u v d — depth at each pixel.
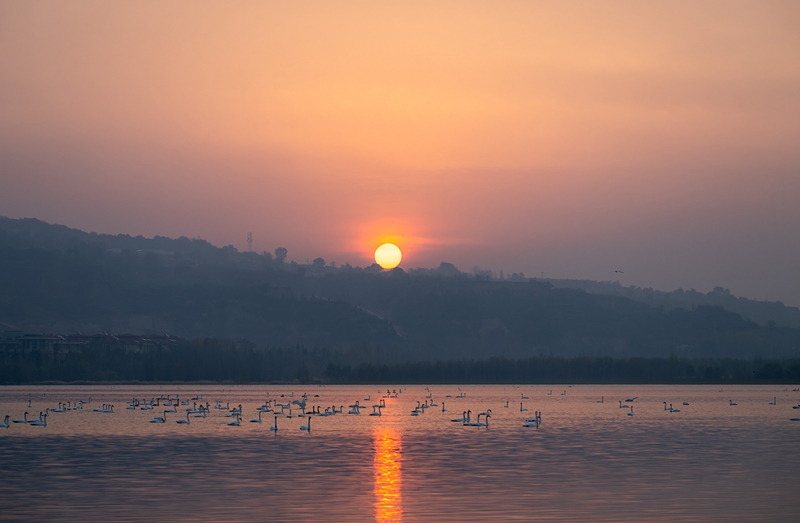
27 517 63.84
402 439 118.12
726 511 65.69
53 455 98.81
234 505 67.94
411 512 65.44
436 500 69.94
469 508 66.81
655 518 63.38
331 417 165.62
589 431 131.50
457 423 148.88
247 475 82.94
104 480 79.75
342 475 82.94
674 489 74.88
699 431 131.50
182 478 81.00
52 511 65.81
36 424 143.38
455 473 84.12
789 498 70.69
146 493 73.06
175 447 107.56
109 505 67.94
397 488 75.44
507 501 69.50
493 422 151.50
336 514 64.81
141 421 152.50
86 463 91.75
